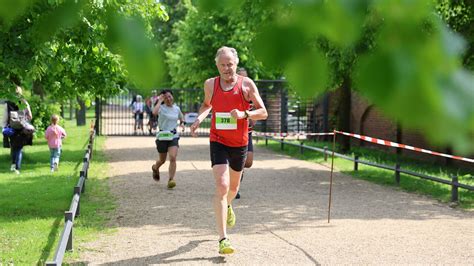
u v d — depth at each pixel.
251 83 6.40
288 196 10.91
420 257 6.62
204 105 6.75
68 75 10.38
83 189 10.61
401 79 0.60
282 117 24.67
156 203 9.83
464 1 8.45
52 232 7.50
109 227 7.94
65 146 20.59
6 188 11.16
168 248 6.83
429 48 0.62
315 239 7.38
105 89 11.03
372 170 15.02
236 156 6.49
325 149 17.28
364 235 7.65
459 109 0.58
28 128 13.60
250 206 9.78
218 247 6.89
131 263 6.20
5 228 7.70
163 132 11.41
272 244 7.08
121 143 22.50
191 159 17.41
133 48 0.68
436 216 9.14
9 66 6.01
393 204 10.20
